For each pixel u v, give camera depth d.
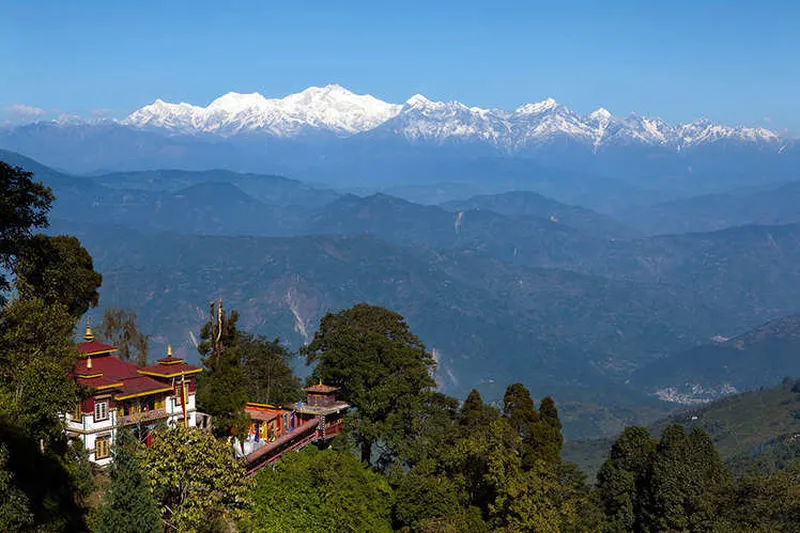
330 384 88.19
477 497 74.69
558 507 74.38
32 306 56.53
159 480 55.91
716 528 74.88
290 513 64.56
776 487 76.88
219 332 83.81
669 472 79.31
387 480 78.06
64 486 58.03
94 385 66.31
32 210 61.28
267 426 81.38
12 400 53.44
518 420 86.81
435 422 84.25
